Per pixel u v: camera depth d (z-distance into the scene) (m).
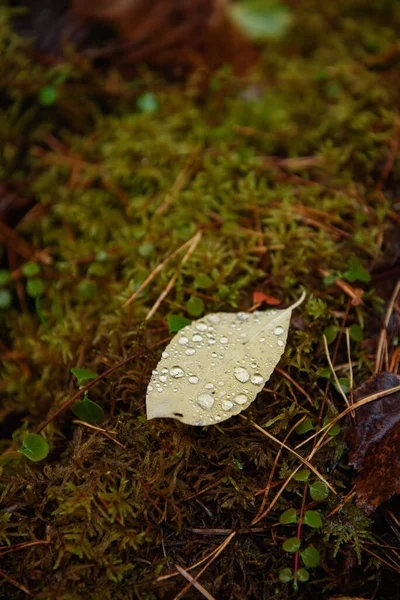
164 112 0.33
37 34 0.33
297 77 0.34
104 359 0.26
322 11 0.37
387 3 0.37
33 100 0.32
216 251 0.28
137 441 0.24
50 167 0.32
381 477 0.23
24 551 0.23
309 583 0.23
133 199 0.31
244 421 0.24
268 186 0.30
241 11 0.34
